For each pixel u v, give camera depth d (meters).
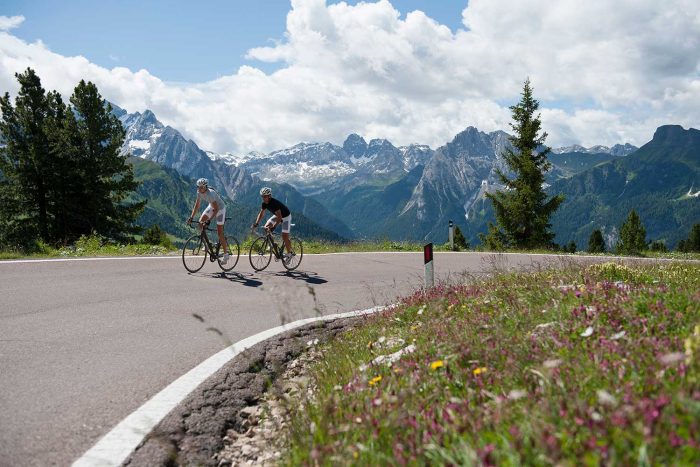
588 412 2.71
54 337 6.47
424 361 4.68
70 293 9.05
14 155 39.22
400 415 3.28
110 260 13.04
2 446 3.69
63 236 38.62
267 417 4.53
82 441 3.81
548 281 8.21
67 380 5.05
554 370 3.44
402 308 8.26
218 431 4.15
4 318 7.22
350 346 6.42
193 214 12.46
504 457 2.48
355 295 10.70
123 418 4.24
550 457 2.29
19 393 4.68
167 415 4.33
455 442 2.84
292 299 9.81
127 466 3.48
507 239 44.00
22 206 39.19
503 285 8.49
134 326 7.21
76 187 39.91
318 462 2.92
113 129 41.47
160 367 5.58
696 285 6.70
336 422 3.52
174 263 13.23
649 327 4.36
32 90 39.50
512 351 4.25
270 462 3.61
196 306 8.73
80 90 40.19
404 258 18.02
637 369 3.35
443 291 8.80
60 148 38.84
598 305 5.15
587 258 19.27
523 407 3.05
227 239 13.02
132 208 43.62
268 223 13.39
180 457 3.70
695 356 2.89
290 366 6.09
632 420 2.44
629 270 8.22
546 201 44.00
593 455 2.21
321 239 23.16
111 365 5.56
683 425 2.43
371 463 2.79
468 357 4.46
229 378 5.33
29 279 10.05
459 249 26.02
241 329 7.43
